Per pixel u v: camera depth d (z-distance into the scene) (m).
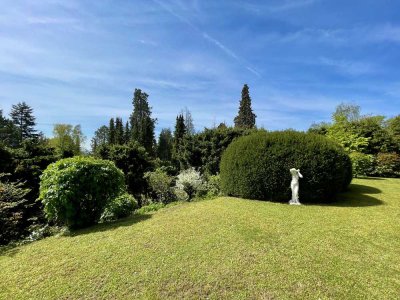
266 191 8.62
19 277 4.15
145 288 3.73
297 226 6.01
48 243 5.67
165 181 12.45
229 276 3.96
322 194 8.36
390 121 18.73
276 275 3.97
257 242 5.09
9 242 6.44
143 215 7.48
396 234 5.62
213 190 11.11
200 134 17.17
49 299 3.56
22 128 46.69
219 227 5.91
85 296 3.60
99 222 7.16
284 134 8.92
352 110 33.97
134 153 14.76
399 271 4.14
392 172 15.27
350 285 3.74
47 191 6.36
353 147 15.93
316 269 4.14
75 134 48.41
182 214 7.14
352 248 4.91
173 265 4.29
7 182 8.16
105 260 4.53
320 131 18.50
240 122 43.09
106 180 7.11
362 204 8.21
